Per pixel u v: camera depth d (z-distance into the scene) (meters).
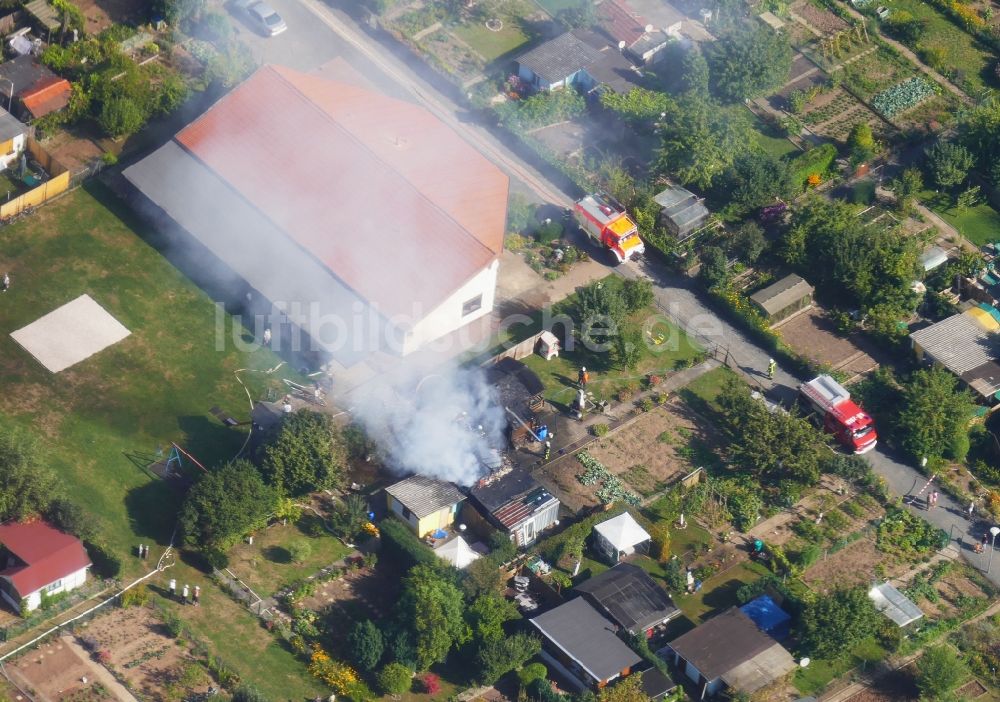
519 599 125.25
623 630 122.56
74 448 130.88
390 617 122.88
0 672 114.19
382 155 146.12
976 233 161.62
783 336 150.12
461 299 141.88
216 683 116.50
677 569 128.25
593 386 143.38
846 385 145.62
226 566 123.62
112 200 151.38
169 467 130.38
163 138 157.75
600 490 134.88
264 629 121.06
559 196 159.50
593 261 154.00
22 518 121.38
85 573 121.38
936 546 133.88
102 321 141.50
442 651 119.00
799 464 135.62
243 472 125.38
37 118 154.88
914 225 161.38
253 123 149.12
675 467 137.62
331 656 119.69
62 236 147.75
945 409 140.00
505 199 147.50
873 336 150.25
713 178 160.75
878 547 133.50
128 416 134.38
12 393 134.38
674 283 153.00
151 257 147.38
